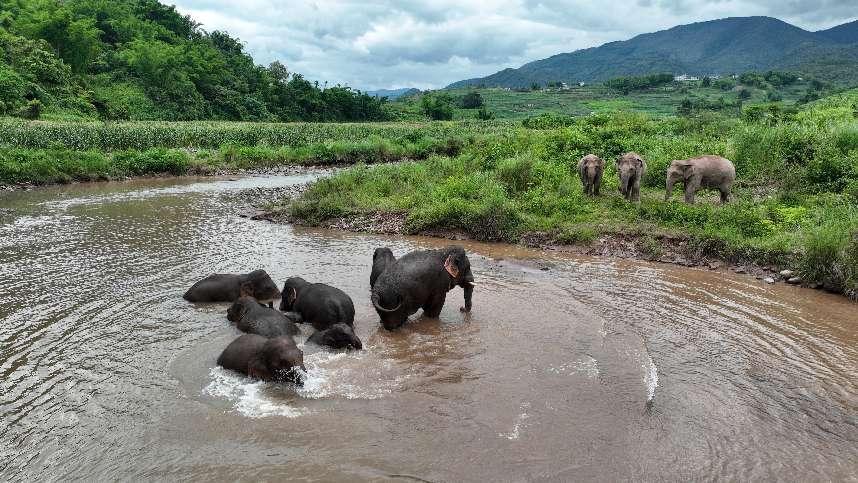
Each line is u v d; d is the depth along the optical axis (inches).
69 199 831.1
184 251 518.0
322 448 218.8
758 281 454.3
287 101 3169.3
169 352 303.0
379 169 870.4
